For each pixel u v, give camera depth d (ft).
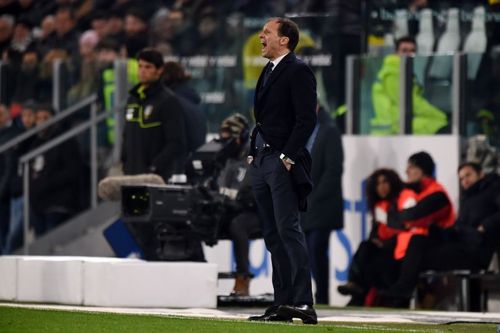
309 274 103.65
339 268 158.92
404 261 148.87
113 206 167.53
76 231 168.96
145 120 147.23
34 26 221.25
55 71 183.01
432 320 112.88
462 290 146.51
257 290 160.86
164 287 122.72
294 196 103.55
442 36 165.07
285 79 103.55
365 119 162.61
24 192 169.37
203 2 187.62
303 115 102.47
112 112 168.55
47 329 93.09
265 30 104.78
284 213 103.24
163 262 123.75
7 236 181.27
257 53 175.63
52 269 127.34
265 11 184.34
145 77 147.02
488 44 162.09
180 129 146.10
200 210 132.05
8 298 132.36
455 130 157.28
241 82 174.19
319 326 98.53
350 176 159.84
